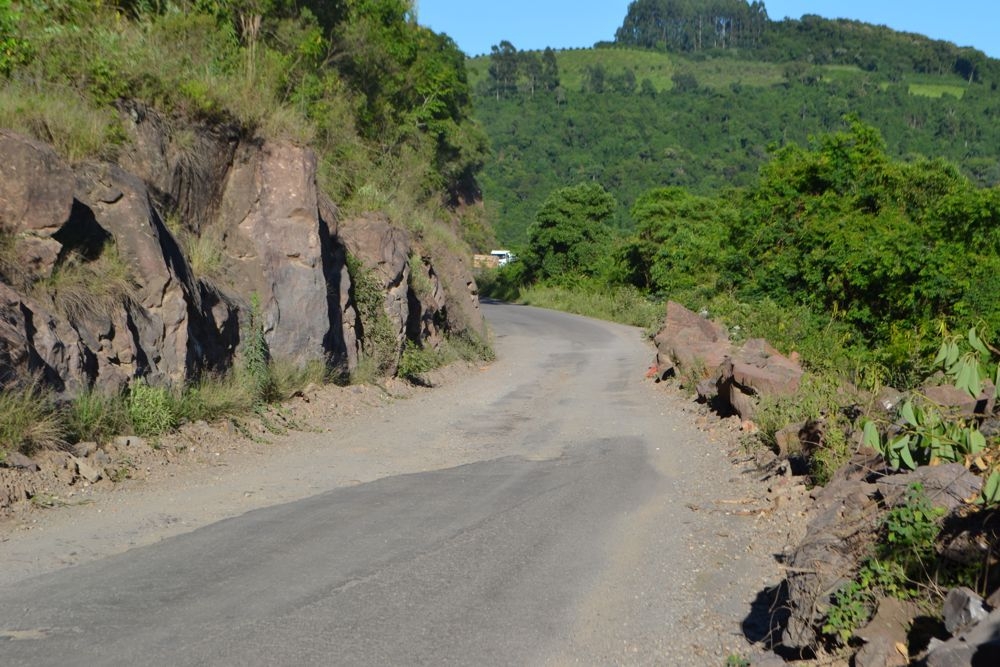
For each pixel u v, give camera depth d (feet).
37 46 43.78
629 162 504.84
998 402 23.80
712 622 19.65
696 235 152.35
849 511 20.83
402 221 74.90
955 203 71.92
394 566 22.56
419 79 120.88
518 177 497.46
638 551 24.56
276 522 26.53
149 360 38.09
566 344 107.96
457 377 73.36
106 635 17.47
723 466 36.42
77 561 22.30
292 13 79.25
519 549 24.41
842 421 32.71
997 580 16.71
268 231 50.14
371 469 35.68
